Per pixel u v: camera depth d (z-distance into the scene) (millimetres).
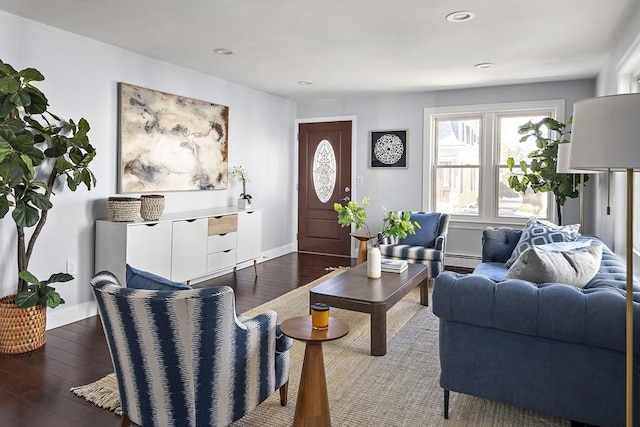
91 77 3711
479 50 3996
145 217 3895
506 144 5625
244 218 4996
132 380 1778
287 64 4527
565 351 1884
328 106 6523
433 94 5875
